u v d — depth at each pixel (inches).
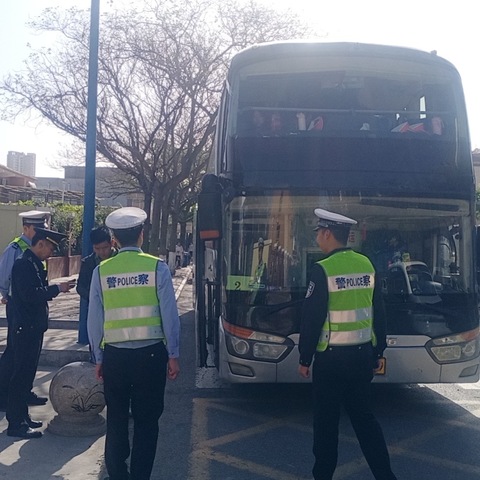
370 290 212.5
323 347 207.5
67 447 257.6
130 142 949.8
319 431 208.7
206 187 297.0
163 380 205.0
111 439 205.8
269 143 311.0
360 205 309.9
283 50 323.3
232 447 270.8
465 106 325.1
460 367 307.7
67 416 273.0
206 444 274.7
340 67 332.8
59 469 235.8
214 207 296.2
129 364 200.7
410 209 311.9
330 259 211.0
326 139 312.0
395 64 329.1
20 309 264.2
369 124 319.9
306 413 323.6
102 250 295.1
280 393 361.7
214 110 907.4
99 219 1120.8
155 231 979.9
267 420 311.1
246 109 316.2
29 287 261.0
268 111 316.5
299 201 308.2
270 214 308.5
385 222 310.7
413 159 313.9
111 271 204.2
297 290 304.3
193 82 883.4
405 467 248.7
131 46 877.2
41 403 316.5
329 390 207.5
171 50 890.7
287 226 307.9
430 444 276.7
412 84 344.2
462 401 349.4
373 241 309.1
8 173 2182.6
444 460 256.7
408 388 378.0
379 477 207.0
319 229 218.5
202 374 408.5
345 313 207.5
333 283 207.6
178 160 1053.2
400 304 305.1
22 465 238.5
